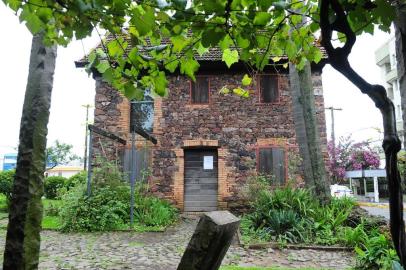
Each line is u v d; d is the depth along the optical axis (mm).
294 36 2170
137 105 12195
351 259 6125
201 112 11984
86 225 8695
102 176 9836
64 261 5816
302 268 5430
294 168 11328
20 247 2176
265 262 5867
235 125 11906
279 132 11805
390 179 1165
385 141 1178
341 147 23047
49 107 2365
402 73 1008
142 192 10828
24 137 2273
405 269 1130
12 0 1638
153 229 8742
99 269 5352
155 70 2096
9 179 13000
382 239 5094
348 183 25922
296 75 9633
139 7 1637
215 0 1497
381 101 1208
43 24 1709
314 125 9133
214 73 12172
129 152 11836
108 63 2090
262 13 1663
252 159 11711
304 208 8141
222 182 11688
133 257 6152
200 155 12148
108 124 11922
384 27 1624
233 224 1642
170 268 5480
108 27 1661
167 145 11875
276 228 7668
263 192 9039
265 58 2152
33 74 2318
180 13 1547
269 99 12016
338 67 1262
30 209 2223
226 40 2051
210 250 1539
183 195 11805
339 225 7855
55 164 26422
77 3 1475
